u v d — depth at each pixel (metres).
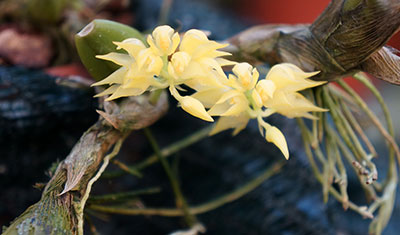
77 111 0.28
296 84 0.22
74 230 0.21
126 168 0.25
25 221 0.21
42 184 0.23
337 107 0.25
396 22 0.21
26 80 0.28
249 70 0.22
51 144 0.29
